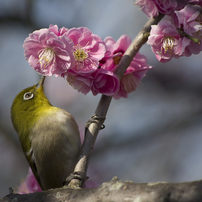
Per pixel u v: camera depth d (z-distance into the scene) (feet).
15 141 56.24
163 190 14.66
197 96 59.06
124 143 55.83
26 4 56.13
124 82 25.77
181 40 22.02
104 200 16.01
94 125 22.91
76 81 22.40
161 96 60.49
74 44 21.95
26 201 18.79
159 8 22.98
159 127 57.57
